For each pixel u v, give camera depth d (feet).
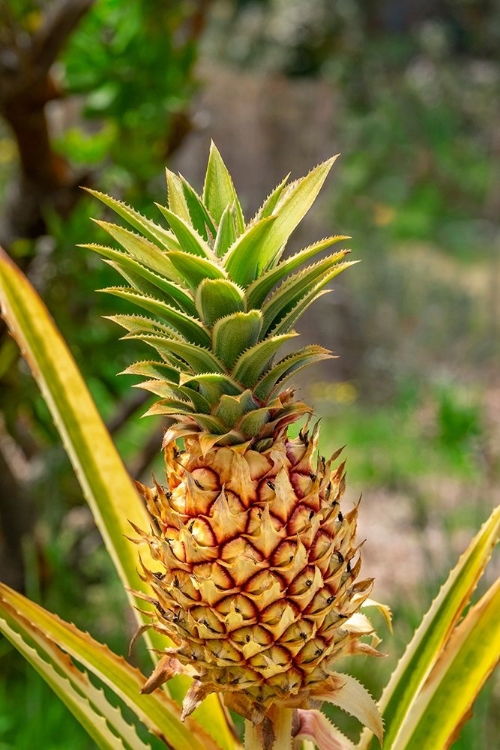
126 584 3.39
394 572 7.42
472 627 3.22
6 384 5.25
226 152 15.25
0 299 3.54
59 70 5.83
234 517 2.87
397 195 21.99
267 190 15.48
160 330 3.00
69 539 6.15
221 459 2.91
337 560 2.93
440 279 16.01
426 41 26.61
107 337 5.36
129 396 5.83
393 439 10.84
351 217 19.34
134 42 5.48
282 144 15.51
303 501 2.91
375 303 14.44
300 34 25.50
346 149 22.63
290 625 2.88
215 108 15.24
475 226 20.61
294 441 2.97
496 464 8.18
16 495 5.39
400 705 3.26
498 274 16.43
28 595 5.38
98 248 2.95
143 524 3.47
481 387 11.55
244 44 25.77
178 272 3.00
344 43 25.85
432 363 13.00
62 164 5.53
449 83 25.21
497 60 27.37
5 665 5.51
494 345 13.38
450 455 9.73
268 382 2.97
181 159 14.01
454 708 3.17
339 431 11.59
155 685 2.93
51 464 5.41
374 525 8.53
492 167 23.11
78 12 4.81
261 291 2.95
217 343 2.95
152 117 5.59
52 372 3.54
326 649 2.91
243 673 2.90
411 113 24.35
